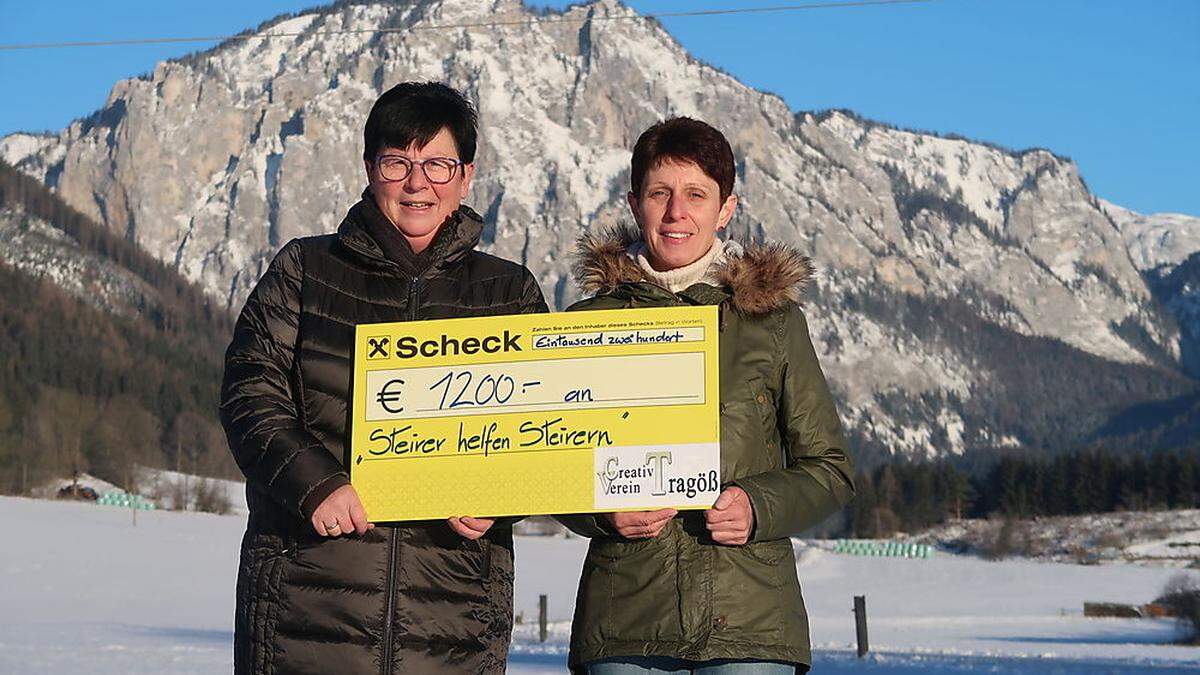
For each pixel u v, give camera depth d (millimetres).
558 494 4449
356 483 4488
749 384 4586
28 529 77500
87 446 114375
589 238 4840
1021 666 21109
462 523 4438
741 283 4602
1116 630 42625
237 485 123812
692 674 4469
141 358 153125
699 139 4711
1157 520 123562
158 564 66438
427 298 4691
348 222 4719
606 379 4500
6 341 137000
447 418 4512
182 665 18688
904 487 143125
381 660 4375
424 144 4656
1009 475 140750
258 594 4438
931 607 60562
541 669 18828
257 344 4586
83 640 25297
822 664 21312
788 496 4426
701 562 4453
